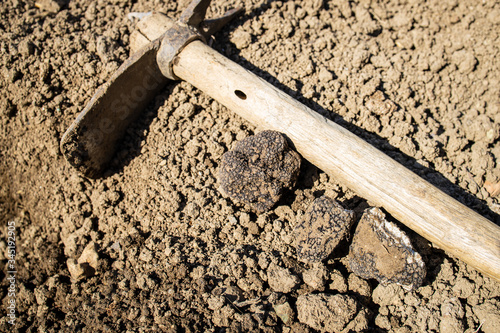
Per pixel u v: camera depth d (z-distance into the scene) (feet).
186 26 1.31
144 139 1.38
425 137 1.34
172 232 1.28
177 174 1.32
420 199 1.14
